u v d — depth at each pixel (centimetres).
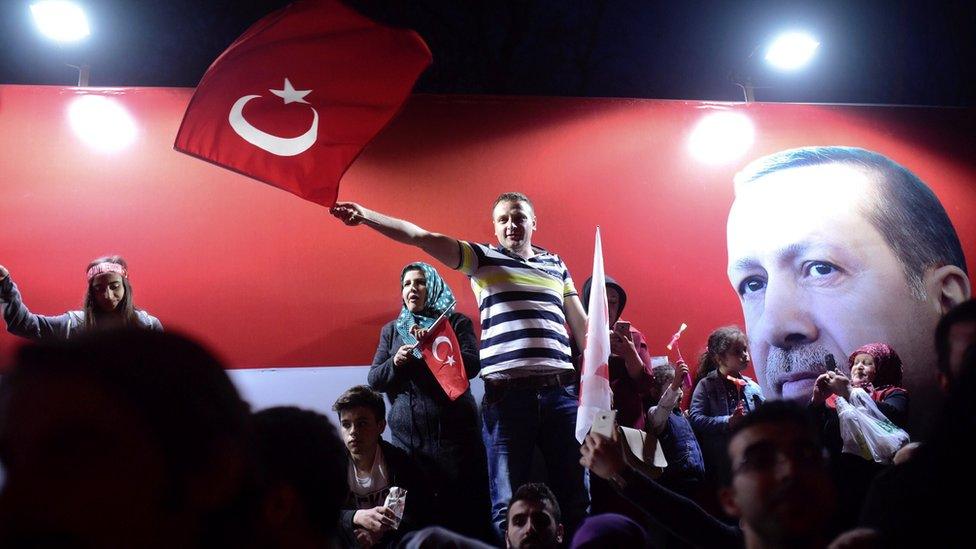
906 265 592
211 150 413
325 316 541
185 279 537
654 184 598
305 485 151
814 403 459
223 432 94
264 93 422
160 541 88
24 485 85
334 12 429
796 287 582
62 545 84
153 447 88
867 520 178
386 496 408
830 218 598
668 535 443
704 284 580
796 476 183
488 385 432
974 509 156
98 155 555
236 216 552
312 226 555
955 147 634
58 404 86
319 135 420
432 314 486
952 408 166
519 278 441
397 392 461
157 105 571
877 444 423
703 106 621
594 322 374
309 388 527
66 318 494
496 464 419
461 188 582
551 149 596
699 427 481
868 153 622
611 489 454
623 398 461
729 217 597
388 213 569
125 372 88
